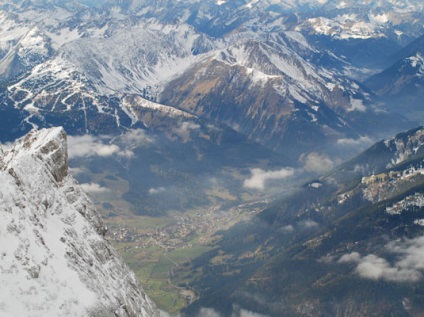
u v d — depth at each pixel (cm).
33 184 10225
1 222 8425
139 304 11006
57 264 8906
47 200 10338
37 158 10944
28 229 8925
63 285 8581
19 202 9244
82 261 9762
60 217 10525
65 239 9812
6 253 8062
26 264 8212
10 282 7781
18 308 7588
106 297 9419
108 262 11088
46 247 8994
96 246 10962
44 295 8094
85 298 8738
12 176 9731
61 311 8125
